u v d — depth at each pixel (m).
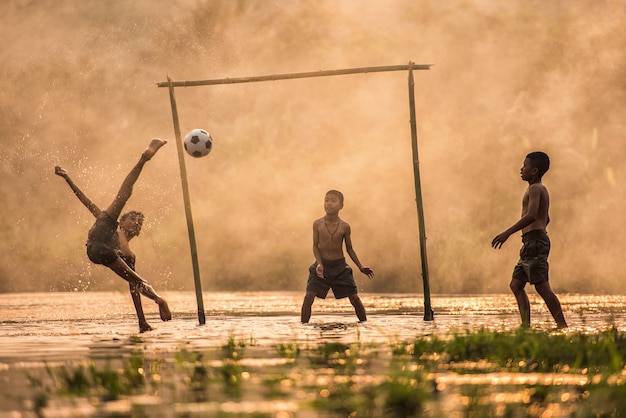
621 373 12.52
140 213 23.81
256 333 20.84
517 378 12.38
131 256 23.39
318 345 17.25
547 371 13.20
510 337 16.78
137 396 11.08
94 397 11.06
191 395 11.11
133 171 22.86
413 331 21.08
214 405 10.30
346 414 9.77
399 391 10.65
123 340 19.28
